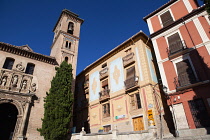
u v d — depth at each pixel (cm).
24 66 1964
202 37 1321
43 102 1880
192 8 1502
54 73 2177
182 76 1316
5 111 1936
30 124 1670
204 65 1221
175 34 1521
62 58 2395
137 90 1623
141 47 1780
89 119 2158
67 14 2956
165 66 1468
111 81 1995
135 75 1708
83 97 2523
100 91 2100
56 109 1545
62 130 1466
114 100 1839
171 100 1299
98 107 2064
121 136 1139
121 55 2006
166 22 1658
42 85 1983
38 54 2109
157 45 1619
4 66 1847
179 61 1385
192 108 1171
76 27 2973
